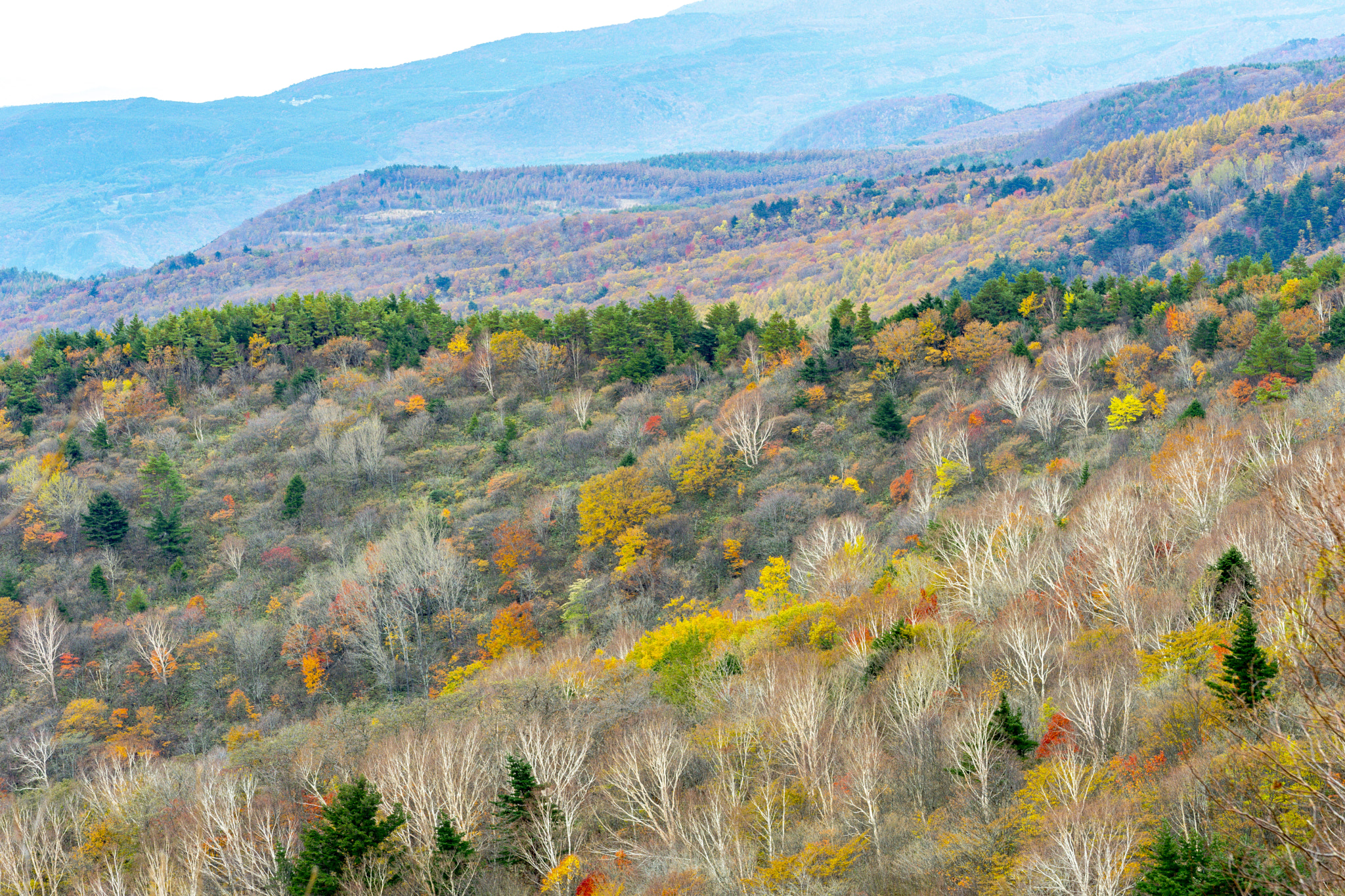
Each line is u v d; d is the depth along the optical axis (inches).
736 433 4318.4
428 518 4126.5
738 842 1486.2
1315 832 607.2
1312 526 604.7
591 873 1553.9
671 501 4035.4
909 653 1957.4
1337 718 582.2
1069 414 3870.6
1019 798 1422.2
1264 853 850.1
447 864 1565.0
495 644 3314.5
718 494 4097.0
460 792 1707.7
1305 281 4453.7
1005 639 1910.7
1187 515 2347.4
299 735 2246.6
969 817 1437.0
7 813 2062.0
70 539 4138.8
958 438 3725.4
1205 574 1862.7
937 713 1754.4
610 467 4468.5
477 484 4490.7
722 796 1643.7
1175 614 1828.2
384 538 4008.4
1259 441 2677.2
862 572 2780.5
